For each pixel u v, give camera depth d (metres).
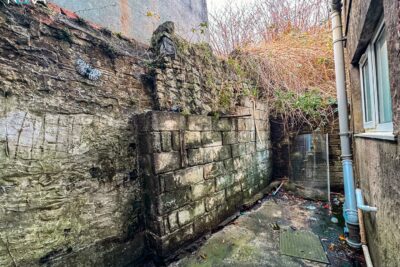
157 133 2.12
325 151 3.95
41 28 1.60
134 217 2.17
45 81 1.60
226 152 3.21
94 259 1.83
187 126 2.50
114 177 2.03
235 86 3.77
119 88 2.11
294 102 4.41
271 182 4.68
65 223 1.68
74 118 1.75
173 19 4.68
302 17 6.06
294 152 4.49
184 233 2.36
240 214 3.37
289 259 2.20
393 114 1.02
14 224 1.43
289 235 2.68
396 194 1.12
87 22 1.90
